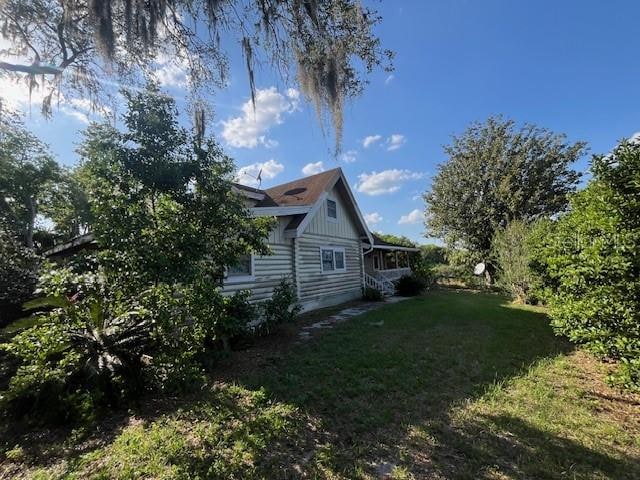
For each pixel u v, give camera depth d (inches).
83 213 689.0
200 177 184.1
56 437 124.9
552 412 134.1
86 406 134.8
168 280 154.1
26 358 146.7
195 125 216.5
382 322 343.9
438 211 979.9
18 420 134.3
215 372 194.2
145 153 171.3
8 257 317.4
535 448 108.7
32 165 674.8
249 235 211.5
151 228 163.6
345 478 95.7
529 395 151.6
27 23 227.8
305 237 460.1
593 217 167.9
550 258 211.2
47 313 192.9
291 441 116.6
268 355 228.4
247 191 422.6
